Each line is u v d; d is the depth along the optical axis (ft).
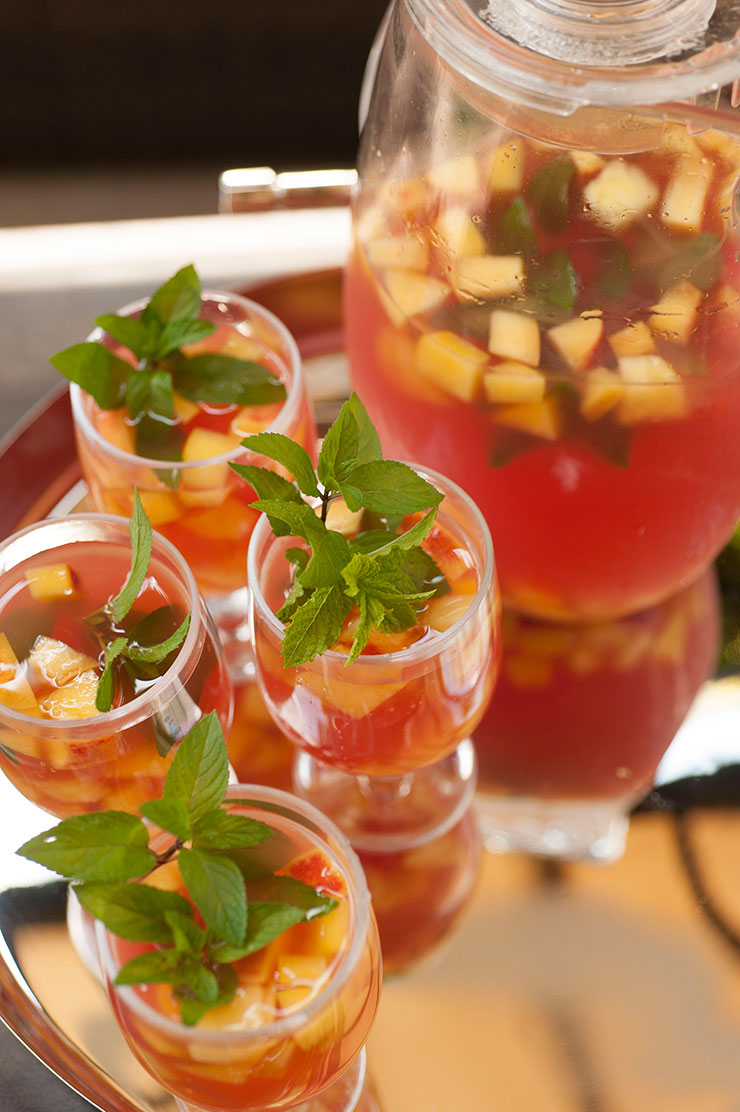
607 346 2.57
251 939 2.44
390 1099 2.61
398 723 2.59
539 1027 2.65
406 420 2.73
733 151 2.51
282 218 3.51
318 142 4.48
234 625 2.98
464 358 2.61
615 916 2.72
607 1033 2.65
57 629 2.66
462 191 2.59
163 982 2.43
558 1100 2.60
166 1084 2.51
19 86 4.22
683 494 2.66
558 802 2.82
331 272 3.24
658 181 2.53
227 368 2.85
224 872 2.45
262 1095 2.48
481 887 2.75
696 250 2.54
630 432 2.60
